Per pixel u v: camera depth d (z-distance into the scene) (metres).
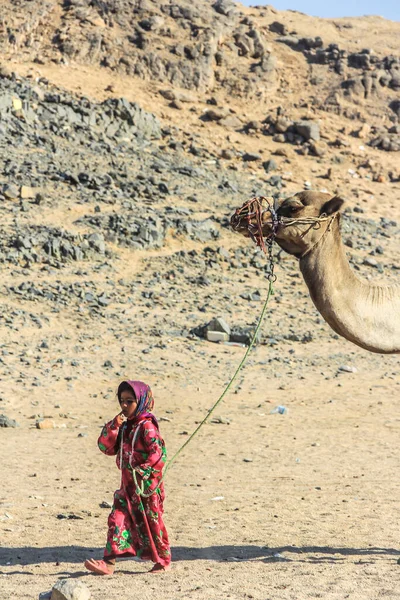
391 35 75.50
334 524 10.52
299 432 18.41
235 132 55.72
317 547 9.23
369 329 8.23
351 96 63.56
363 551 8.96
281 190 47.38
